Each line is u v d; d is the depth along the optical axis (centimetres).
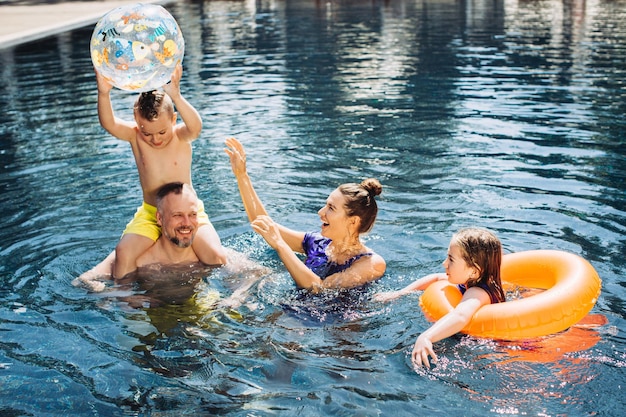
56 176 592
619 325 333
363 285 394
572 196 516
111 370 307
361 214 404
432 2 2159
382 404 278
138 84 404
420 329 340
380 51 1225
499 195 524
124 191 553
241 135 708
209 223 448
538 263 375
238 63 1138
